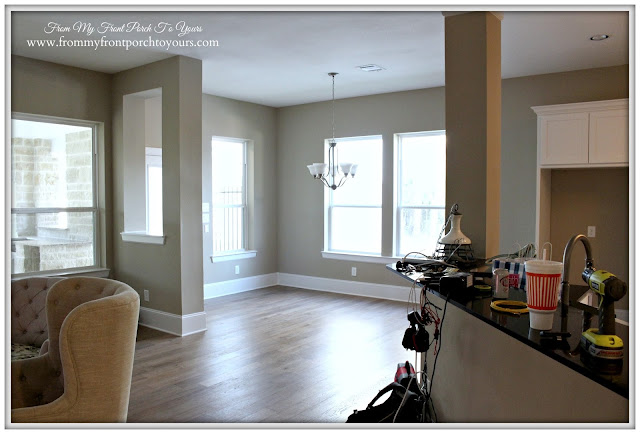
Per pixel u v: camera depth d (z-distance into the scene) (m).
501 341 1.72
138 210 5.15
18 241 4.47
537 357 1.49
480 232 3.09
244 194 6.75
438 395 2.47
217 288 6.29
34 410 1.88
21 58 4.41
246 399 3.09
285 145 7.04
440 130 5.68
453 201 3.18
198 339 4.39
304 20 3.58
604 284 1.28
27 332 2.91
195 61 4.56
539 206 4.64
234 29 3.75
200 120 4.63
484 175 3.06
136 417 2.82
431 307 2.64
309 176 6.80
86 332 1.93
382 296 6.17
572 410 1.32
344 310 5.52
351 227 6.54
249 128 6.68
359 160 6.44
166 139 4.56
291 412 2.90
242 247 6.73
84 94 4.86
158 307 4.72
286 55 4.44
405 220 6.06
